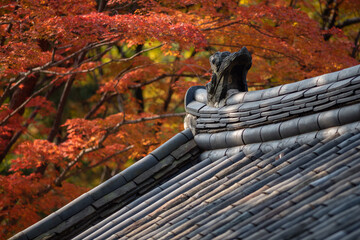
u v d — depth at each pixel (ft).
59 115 87.76
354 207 20.94
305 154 31.07
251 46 73.72
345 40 85.35
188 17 66.90
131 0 66.28
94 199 39.60
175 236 28.76
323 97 31.78
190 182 37.42
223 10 83.20
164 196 37.96
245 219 26.03
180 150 43.06
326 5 95.81
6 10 70.95
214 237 25.75
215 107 41.24
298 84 34.12
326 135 31.78
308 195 25.07
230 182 33.58
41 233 37.60
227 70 39.60
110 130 74.54
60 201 74.90
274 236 21.97
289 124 34.01
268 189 28.55
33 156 69.15
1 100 68.39
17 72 61.77
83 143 71.97
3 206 70.69
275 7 64.75
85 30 53.01
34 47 53.47
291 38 69.46
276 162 32.32
